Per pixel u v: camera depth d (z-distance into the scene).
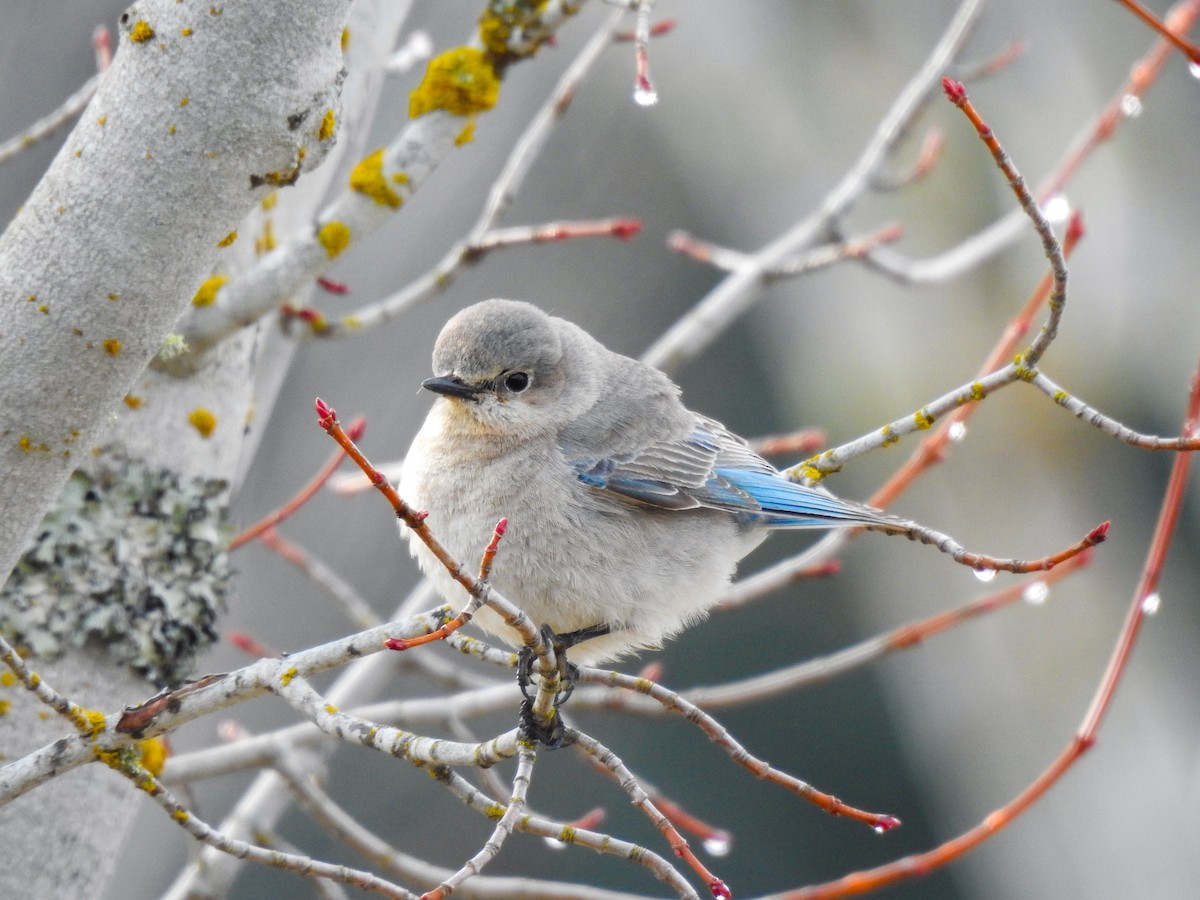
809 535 16.28
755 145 16.75
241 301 7.54
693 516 8.54
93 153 5.66
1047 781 7.84
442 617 6.42
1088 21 16.19
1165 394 15.73
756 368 16.91
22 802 6.96
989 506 15.86
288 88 5.73
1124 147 15.98
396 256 15.25
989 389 6.87
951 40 11.11
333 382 14.80
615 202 16.31
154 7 5.67
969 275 16.34
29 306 5.61
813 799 6.09
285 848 8.69
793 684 9.05
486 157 15.77
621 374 8.95
